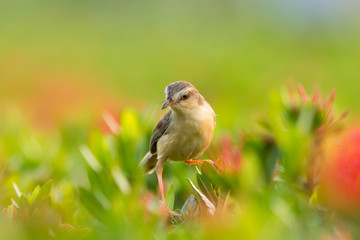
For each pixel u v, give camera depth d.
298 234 5.55
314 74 27.38
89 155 7.81
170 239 5.84
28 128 13.16
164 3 44.47
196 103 9.88
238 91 25.17
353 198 6.05
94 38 36.41
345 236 5.82
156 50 33.84
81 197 7.16
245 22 41.16
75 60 32.16
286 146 6.99
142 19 41.47
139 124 9.53
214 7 44.16
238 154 7.58
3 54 32.38
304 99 7.84
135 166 8.45
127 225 5.56
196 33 38.09
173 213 6.80
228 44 34.88
